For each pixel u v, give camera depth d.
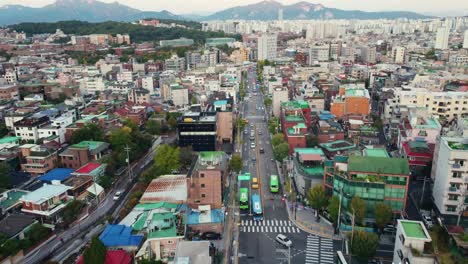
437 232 91.56
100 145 169.50
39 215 117.56
